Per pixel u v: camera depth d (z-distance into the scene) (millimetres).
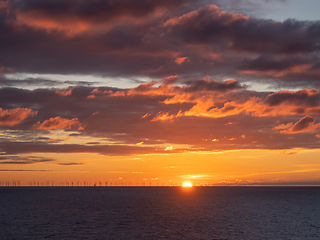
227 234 86562
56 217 121250
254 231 91250
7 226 98250
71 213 135875
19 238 80000
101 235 84250
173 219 117250
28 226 98375
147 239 79750
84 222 107812
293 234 86500
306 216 127000
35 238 80000
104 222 108062
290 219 117688
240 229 94625
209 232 89562
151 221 111188
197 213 138500
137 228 95688
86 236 82875
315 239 80250
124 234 85875
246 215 130875
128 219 116438
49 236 82562
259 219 117812
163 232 89250
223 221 111875
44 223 104875
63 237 81375
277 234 86562
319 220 114688
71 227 96875
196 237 82625
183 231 90938
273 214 134750
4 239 79000
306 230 92812
